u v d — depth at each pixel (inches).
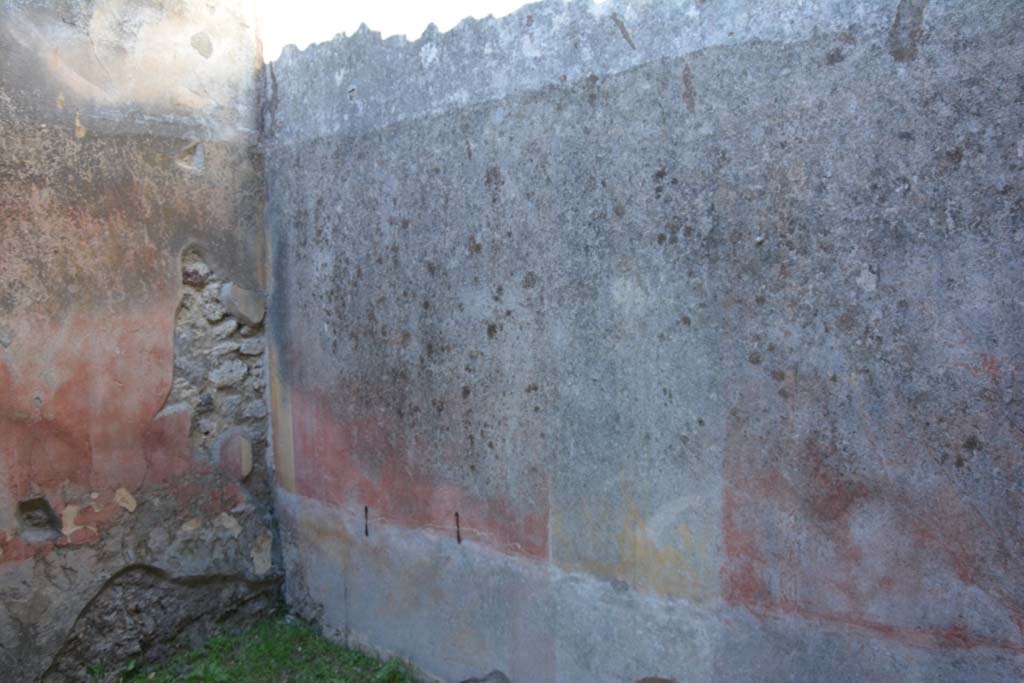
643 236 93.9
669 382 93.2
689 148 89.4
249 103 144.1
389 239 123.1
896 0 75.0
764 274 84.9
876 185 77.3
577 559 104.0
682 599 94.3
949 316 74.1
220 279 141.6
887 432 78.2
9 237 117.6
